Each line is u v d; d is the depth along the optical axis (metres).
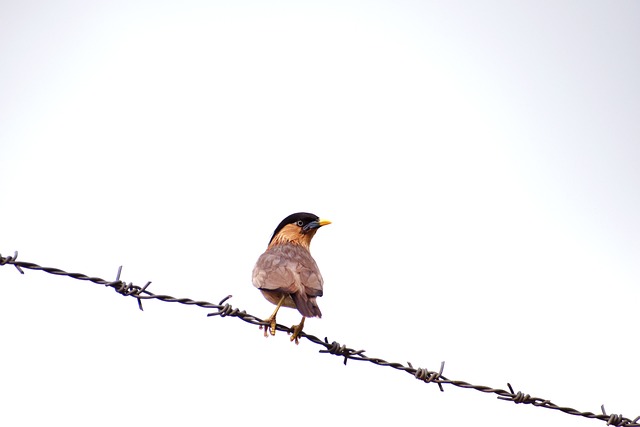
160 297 11.23
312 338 12.03
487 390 11.95
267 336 12.54
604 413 12.26
